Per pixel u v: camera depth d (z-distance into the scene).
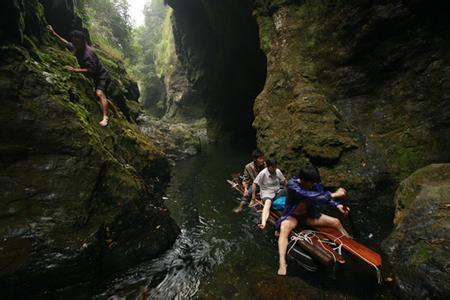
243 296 3.40
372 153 5.82
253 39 12.43
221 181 8.56
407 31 5.84
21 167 3.52
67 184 3.70
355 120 6.40
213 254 4.37
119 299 3.43
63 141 3.85
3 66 3.57
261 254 4.27
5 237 3.13
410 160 5.43
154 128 13.00
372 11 6.01
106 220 3.86
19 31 4.04
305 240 3.88
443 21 5.51
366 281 3.36
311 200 3.86
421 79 5.75
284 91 7.50
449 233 3.01
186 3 16.09
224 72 16.00
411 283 2.93
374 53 6.29
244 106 16.34
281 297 3.23
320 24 7.28
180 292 3.54
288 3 8.01
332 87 6.92
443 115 5.34
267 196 5.05
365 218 4.88
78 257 3.36
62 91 4.20
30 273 3.11
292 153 6.38
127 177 4.48
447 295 2.61
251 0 9.93
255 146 14.91
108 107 6.12
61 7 7.09
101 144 4.45
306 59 7.40
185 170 10.33
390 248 3.46
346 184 5.63
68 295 3.32
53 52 5.56
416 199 3.70
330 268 3.60
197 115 28.59
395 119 5.94
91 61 5.51
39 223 3.36
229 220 5.63
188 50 18.78
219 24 13.92
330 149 5.98
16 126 3.54
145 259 4.11
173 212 6.25
